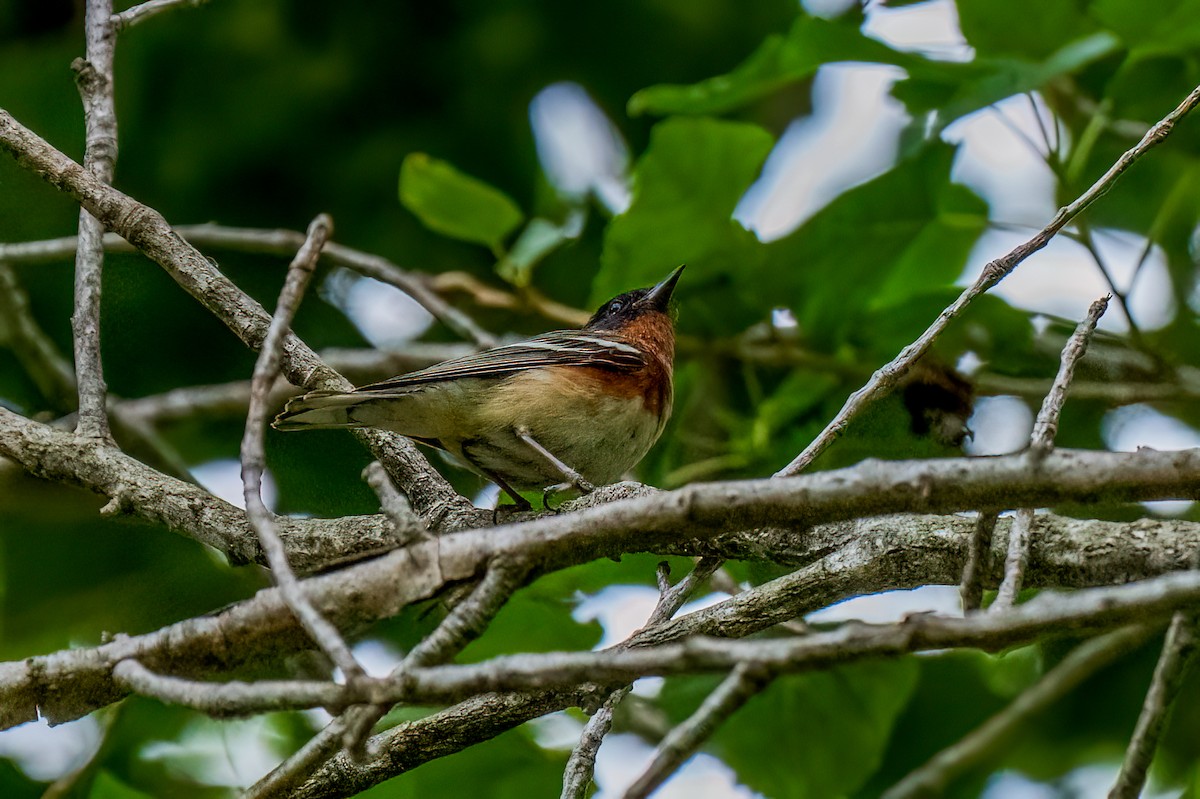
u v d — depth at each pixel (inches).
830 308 490.6
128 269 552.1
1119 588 192.7
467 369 395.2
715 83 450.6
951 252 486.0
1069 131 495.5
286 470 538.9
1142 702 504.7
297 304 244.4
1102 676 508.1
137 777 459.5
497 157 590.2
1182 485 209.0
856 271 482.9
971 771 503.2
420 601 239.3
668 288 471.8
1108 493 212.4
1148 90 428.5
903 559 291.0
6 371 583.5
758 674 193.8
